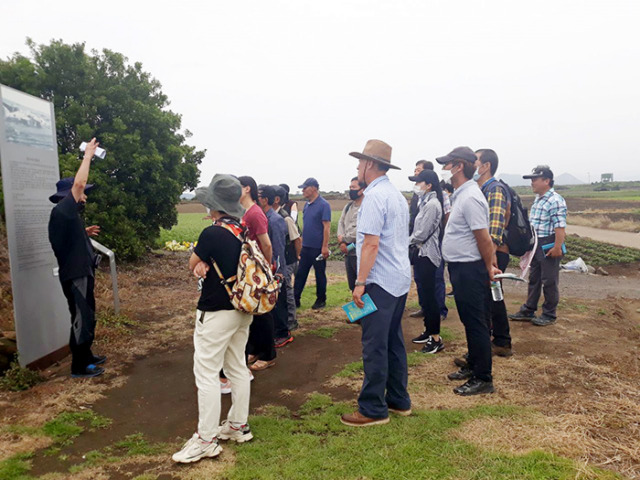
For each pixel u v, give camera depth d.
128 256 11.94
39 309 4.81
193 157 14.37
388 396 3.69
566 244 18.23
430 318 5.21
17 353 4.64
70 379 4.56
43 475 2.91
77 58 11.54
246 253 3.13
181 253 14.82
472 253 3.92
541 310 7.18
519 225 4.91
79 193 4.47
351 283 6.75
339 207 49.03
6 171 4.41
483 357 4.01
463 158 3.96
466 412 3.64
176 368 4.94
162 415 3.84
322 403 3.99
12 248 4.43
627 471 2.77
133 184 11.97
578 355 5.02
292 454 3.10
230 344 3.28
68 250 4.41
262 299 3.12
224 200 3.21
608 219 30.67
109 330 6.04
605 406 3.68
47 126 5.16
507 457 2.95
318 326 6.54
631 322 6.68
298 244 6.30
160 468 3.00
